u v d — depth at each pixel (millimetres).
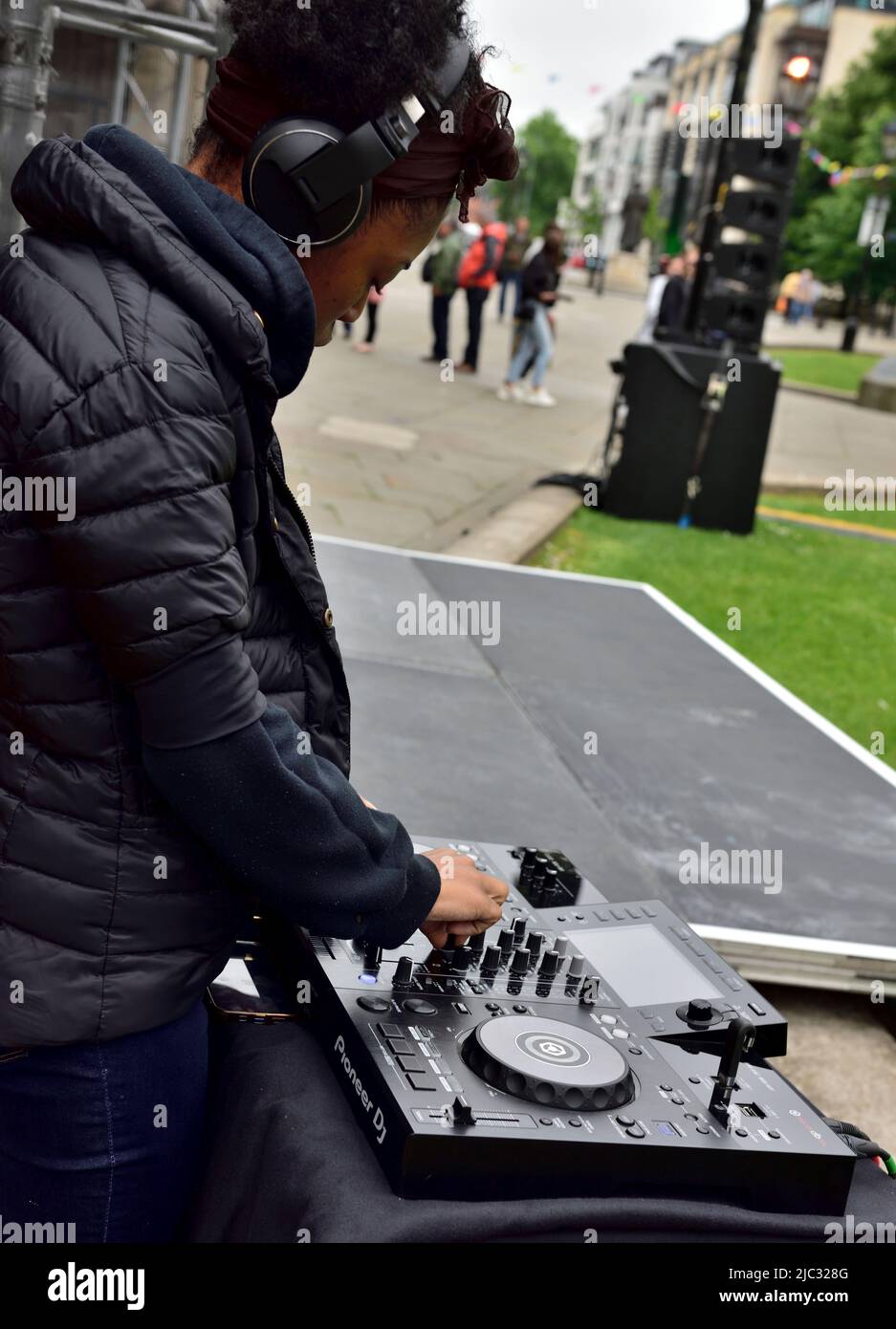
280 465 1018
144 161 905
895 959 1855
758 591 6332
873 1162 1146
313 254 988
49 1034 940
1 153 2225
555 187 85125
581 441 9430
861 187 37438
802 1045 1915
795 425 13742
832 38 53719
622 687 2896
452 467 7746
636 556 6527
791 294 36219
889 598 6727
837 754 2715
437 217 1013
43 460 846
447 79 946
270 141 936
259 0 920
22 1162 985
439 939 1115
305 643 1068
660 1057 1064
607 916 1333
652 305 9188
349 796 976
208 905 979
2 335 879
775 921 1888
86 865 933
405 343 13289
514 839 1977
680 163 21938
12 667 917
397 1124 905
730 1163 956
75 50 5754
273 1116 986
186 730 877
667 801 2285
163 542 845
